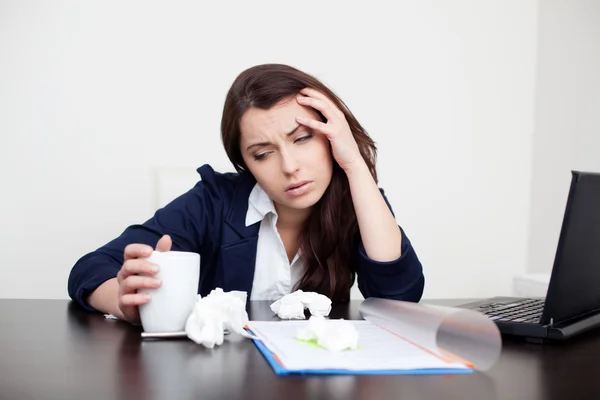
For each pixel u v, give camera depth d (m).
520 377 0.60
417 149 2.63
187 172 1.75
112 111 2.24
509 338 0.82
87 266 1.06
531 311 0.97
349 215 1.34
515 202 2.80
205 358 0.66
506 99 2.76
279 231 1.44
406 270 1.18
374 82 2.56
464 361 0.63
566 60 2.74
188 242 1.33
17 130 2.16
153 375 0.59
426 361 0.63
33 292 2.19
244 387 0.54
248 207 1.37
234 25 2.37
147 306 0.78
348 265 1.37
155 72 2.28
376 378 0.58
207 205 1.39
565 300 0.81
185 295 0.78
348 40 2.52
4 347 0.71
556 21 2.76
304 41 2.46
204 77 2.34
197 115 2.33
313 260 1.39
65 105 2.20
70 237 2.21
